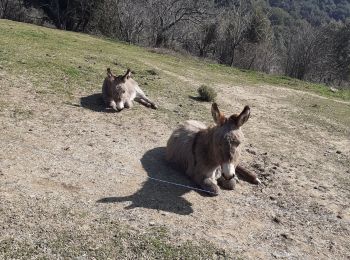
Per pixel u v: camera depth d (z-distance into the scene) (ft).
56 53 50.03
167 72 56.34
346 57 140.36
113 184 21.49
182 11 116.67
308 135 37.83
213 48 126.00
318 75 135.74
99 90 38.34
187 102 41.24
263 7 152.15
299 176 26.94
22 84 35.58
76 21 115.34
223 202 21.56
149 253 16.46
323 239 19.60
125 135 28.81
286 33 161.27
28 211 18.02
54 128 27.91
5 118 28.07
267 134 35.96
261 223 20.13
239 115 19.52
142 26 115.03
